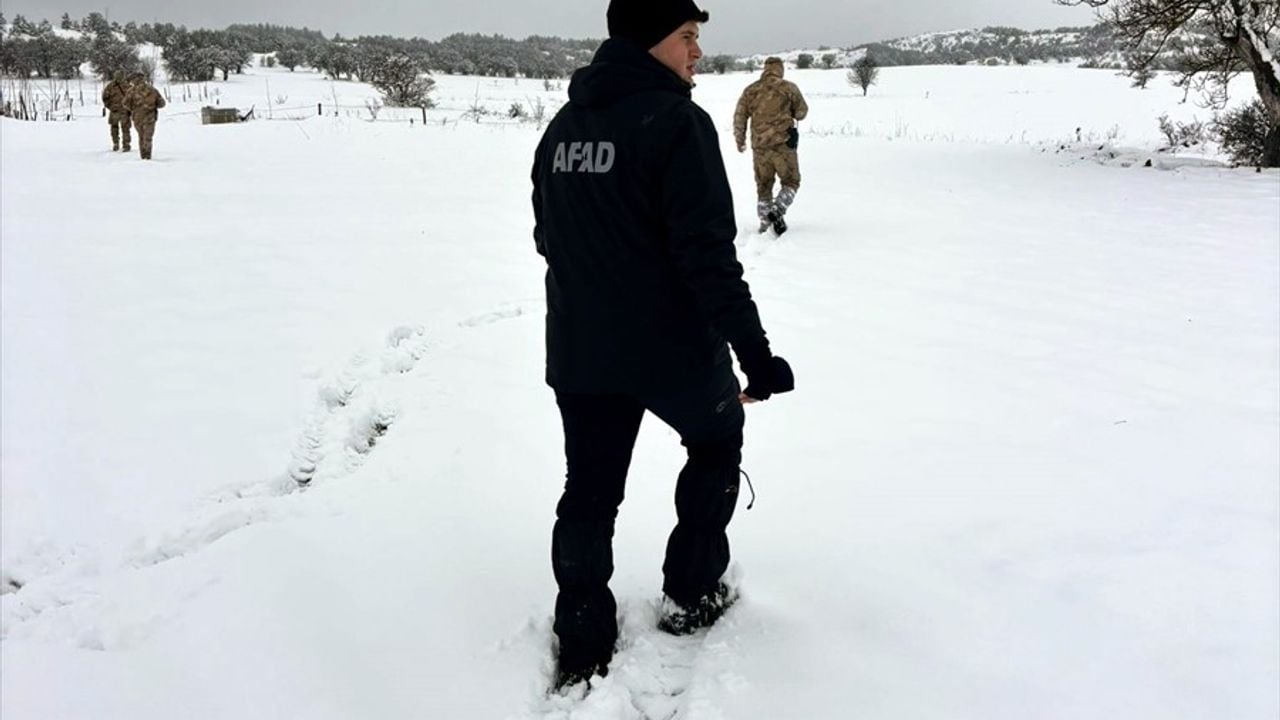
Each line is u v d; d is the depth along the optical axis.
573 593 2.01
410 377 4.57
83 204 9.98
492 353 4.89
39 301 5.98
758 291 6.15
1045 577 2.49
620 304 1.84
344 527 2.95
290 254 7.51
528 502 3.09
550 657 2.17
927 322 5.34
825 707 1.96
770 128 7.98
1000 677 2.07
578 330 1.89
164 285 6.42
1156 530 2.78
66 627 2.56
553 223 1.90
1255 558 2.60
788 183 8.12
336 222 9.14
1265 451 3.42
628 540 2.73
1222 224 8.68
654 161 1.75
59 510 3.27
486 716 1.99
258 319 5.56
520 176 13.35
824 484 3.14
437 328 5.45
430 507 3.07
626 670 2.09
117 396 4.33
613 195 1.79
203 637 2.39
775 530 2.80
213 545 2.89
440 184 12.30
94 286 6.38
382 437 3.91
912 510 2.93
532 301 6.04
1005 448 3.47
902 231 8.50
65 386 4.46
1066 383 4.24
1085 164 14.42
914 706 1.97
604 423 1.95
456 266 7.08
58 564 2.96
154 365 4.75
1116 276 6.54
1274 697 1.99
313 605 2.47
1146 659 2.13
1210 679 2.05
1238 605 2.35
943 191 11.57
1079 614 2.31
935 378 4.32
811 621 2.29
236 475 3.53
